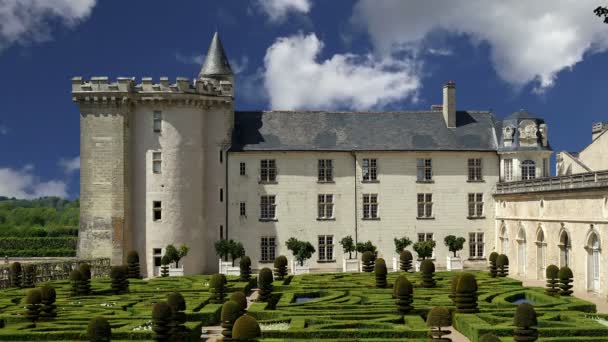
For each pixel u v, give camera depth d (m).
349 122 76.50
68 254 93.88
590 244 51.16
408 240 71.44
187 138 70.25
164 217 69.25
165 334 32.53
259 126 75.00
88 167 68.69
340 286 52.69
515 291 49.41
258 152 72.50
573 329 34.31
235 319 32.31
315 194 72.94
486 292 48.78
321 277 59.22
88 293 48.62
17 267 54.00
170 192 69.44
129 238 69.06
